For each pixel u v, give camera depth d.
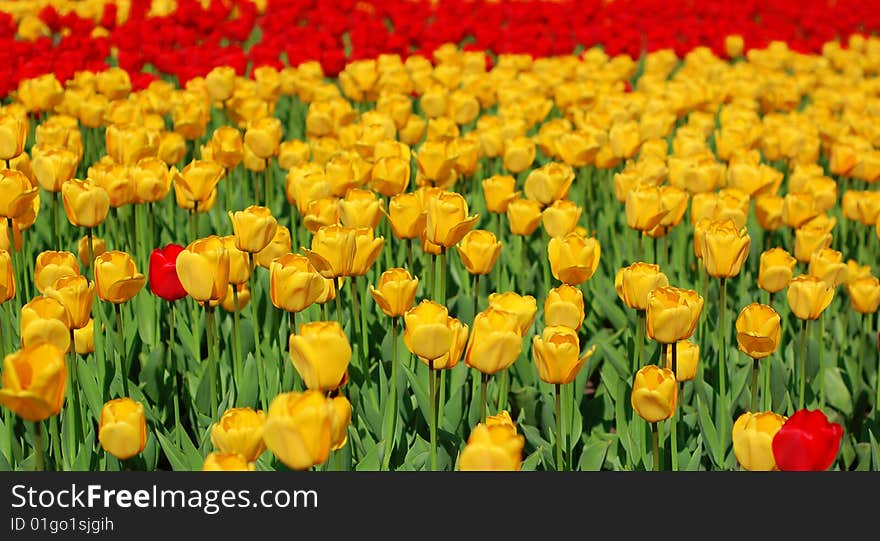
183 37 10.74
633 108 8.32
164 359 5.11
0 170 4.52
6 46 9.43
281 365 4.99
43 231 6.59
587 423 5.11
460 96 7.84
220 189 7.54
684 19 13.34
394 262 6.36
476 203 7.24
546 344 3.58
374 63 8.62
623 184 5.80
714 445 4.49
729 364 5.21
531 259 6.66
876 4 13.39
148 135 6.52
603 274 6.48
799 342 5.34
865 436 4.80
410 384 4.85
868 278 4.75
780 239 6.96
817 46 12.10
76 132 6.67
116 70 8.38
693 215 5.56
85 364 4.52
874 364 5.55
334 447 3.25
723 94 8.97
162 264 4.42
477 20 12.77
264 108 7.47
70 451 4.17
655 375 3.56
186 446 4.25
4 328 5.07
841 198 7.74
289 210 7.30
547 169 5.57
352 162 5.79
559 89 8.58
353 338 5.20
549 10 12.97
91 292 3.92
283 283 3.85
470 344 3.55
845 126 8.07
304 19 13.12
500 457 2.98
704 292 5.25
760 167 6.02
